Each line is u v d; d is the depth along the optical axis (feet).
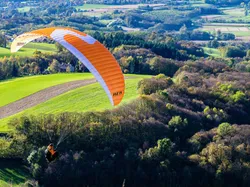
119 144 186.91
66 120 190.80
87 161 174.81
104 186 171.53
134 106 213.87
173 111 218.38
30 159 169.48
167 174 175.01
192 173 178.40
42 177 166.81
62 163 171.01
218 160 184.03
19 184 162.50
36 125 185.88
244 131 205.26
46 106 225.76
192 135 205.46
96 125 189.16
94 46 76.74
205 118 226.17
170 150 181.16
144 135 194.59
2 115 215.72
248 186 181.16
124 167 176.65
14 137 182.29
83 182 170.40
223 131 202.80
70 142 182.80
